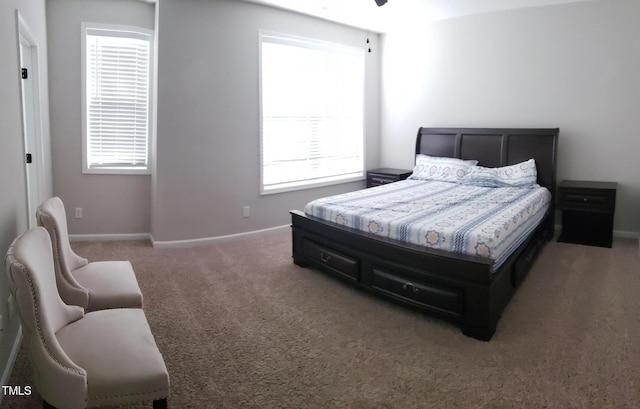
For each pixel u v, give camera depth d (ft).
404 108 20.62
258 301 10.82
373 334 9.18
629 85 15.47
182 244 15.33
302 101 18.21
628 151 15.80
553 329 9.31
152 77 15.47
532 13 16.76
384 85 21.24
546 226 15.56
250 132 16.25
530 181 16.25
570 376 7.57
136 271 12.81
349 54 19.71
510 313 10.10
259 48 16.12
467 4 16.38
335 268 11.76
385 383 7.44
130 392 5.33
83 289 7.52
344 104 20.08
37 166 12.54
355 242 11.18
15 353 7.75
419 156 19.19
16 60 8.68
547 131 16.47
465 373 7.72
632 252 14.44
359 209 12.32
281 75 17.26
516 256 10.50
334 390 7.23
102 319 6.59
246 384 7.37
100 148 15.57
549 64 16.70
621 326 9.40
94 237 15.97
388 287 10.33
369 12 17.22
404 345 8.72
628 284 11.73
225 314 10.07
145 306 10.44
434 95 19.53
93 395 5.20
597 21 15.69
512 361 8.09
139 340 6.05
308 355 8.33
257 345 8.69
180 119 14.80
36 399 6.79
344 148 20.40
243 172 16.26
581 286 11.64
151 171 15.94
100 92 15.25
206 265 13.43
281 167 17.76
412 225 10.48
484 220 10.80
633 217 16.03
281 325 9.55
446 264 9.25
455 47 18.63
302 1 15.62
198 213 15.51
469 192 15.19
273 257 14.24
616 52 15.52
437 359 8.20
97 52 15.03
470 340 8.91
